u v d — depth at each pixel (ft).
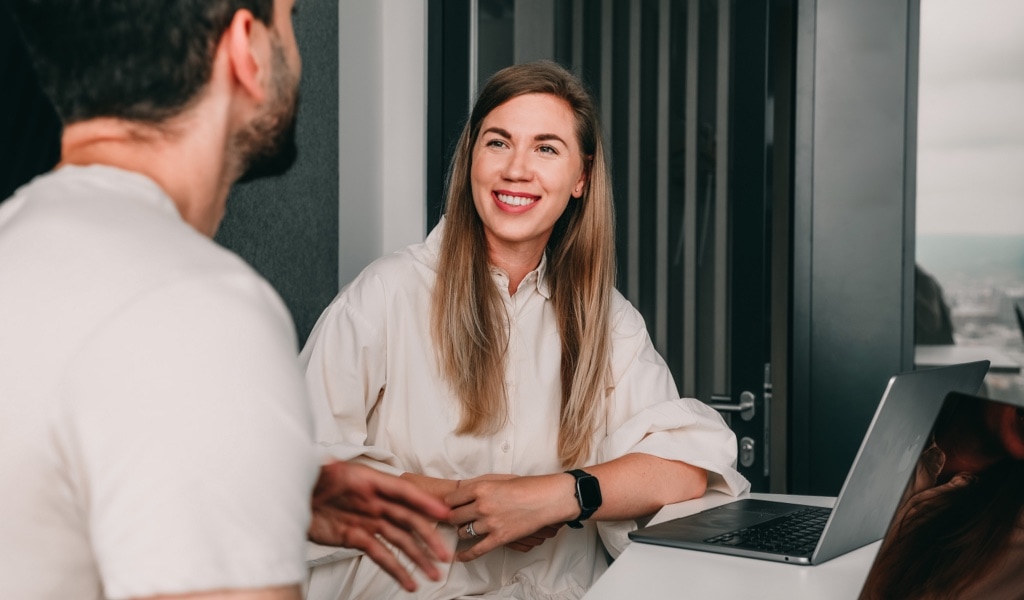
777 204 8.08
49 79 1.80
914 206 7.09
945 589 2.45
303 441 1.55
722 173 7.27
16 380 1.47
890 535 2.47
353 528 2.39
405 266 4.64
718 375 7.31
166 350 1.44
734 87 7.21
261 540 1.45
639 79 7.48
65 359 1.46
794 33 7.29
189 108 1.81
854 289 7.19
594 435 4.64
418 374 4.46
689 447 4.33
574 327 4.68
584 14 7.59
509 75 4.58
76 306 1.49
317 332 4.43
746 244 7.18
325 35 6.64
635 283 7.52
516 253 4.64
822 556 3.19
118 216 1.63
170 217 1.71
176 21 1.77
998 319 7.13
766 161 7.14
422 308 4.54
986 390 7.17
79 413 1.43
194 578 1.38
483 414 4.39
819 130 7.20
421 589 4.04
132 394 1.42
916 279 7.25
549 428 4.58
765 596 2.85
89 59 1.76
